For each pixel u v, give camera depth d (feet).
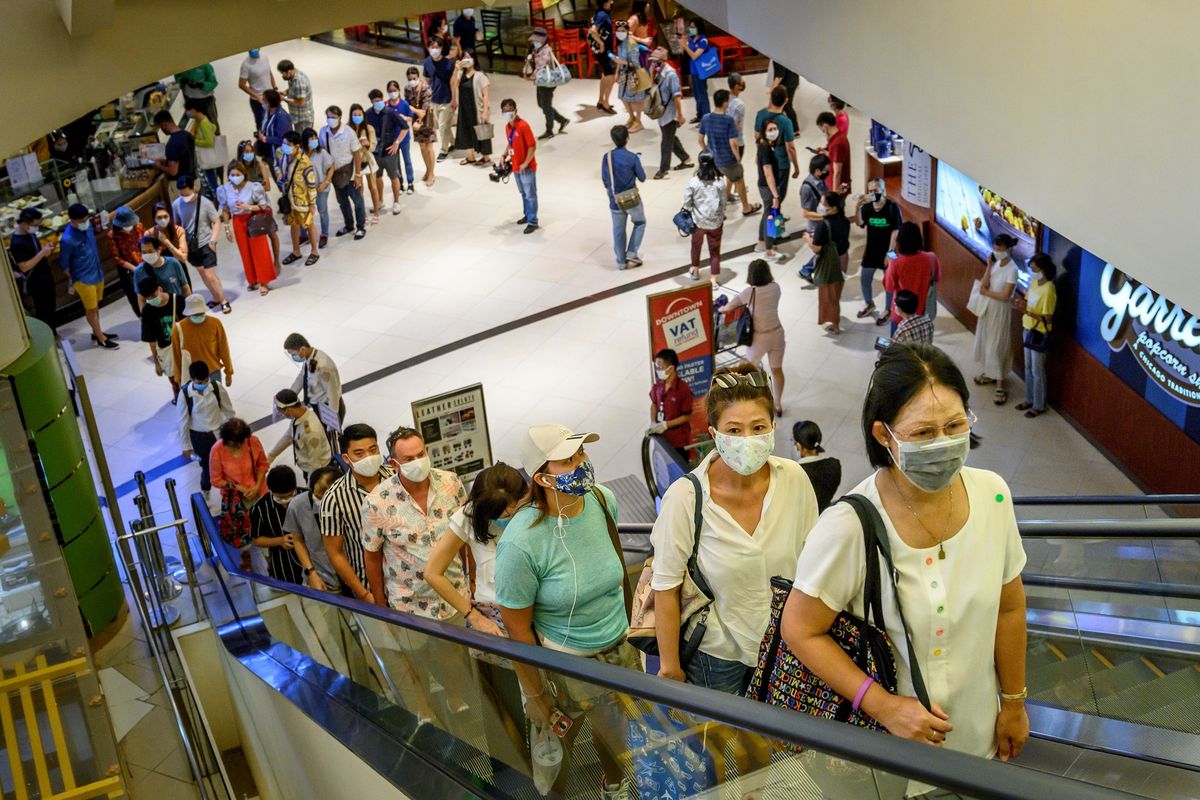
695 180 44.70
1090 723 13.37
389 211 55.42
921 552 7.89
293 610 20.18
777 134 45.75
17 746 19.75
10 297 25.17
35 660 20.93
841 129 48.85
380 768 15.39
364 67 73.82
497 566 13.75
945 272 43.32
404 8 35.65
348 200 52.42
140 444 39.73
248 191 47.39
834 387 39.06
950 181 41.65
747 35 31.91
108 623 28.53
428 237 52.54
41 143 52.85
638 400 39.60
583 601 13.79
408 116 54.75
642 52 59.98
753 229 50.47
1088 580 16.89
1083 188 19.04
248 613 23.57
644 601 12.63
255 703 22.16
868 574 7.99
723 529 11.51
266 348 44.78
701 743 9.00
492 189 57.00
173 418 41.04
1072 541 18.67
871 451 7.95
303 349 35.27
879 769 6.61
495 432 38.55
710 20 34.35
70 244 44.39
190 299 37.76
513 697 12.09
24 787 19.11
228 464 30.76
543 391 40.55
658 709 9.35
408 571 19.81
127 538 26.89
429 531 19.63
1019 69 20.12
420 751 15.26
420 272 49.55
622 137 45.70
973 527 7.95
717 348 36.99
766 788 8.30
